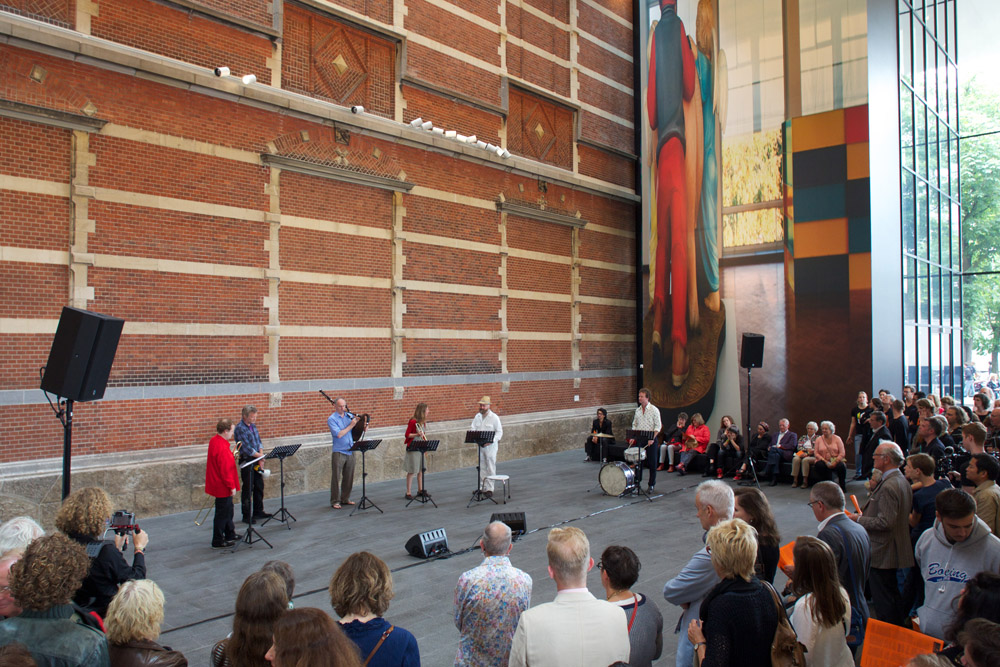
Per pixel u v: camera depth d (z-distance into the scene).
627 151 19.55
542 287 16.97
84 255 9.32
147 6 10.10
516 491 11.98
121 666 2.85
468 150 14.68
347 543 8.52
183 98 10.46
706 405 17.53
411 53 13.66
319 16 12.30
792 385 15.98
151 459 9.86
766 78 16.66
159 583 7.00
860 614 3.81
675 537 8.88
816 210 15.74
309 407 11.92
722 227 17.36
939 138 19.27
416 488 12.12
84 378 6.11
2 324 8.70
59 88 9.23
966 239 24.98
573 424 17.59
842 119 15.48
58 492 8.93
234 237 10.98
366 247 12.95
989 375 24.33
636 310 19.97
